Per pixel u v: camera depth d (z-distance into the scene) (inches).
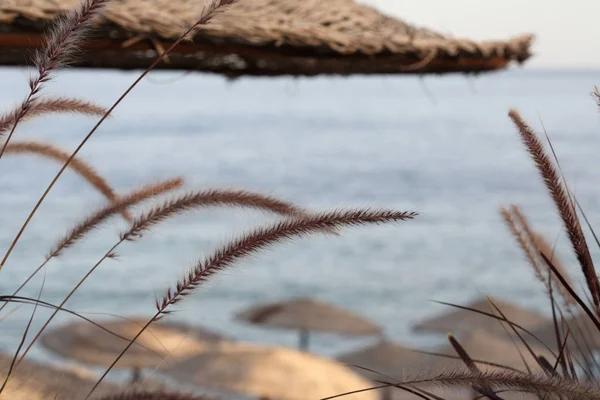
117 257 39.2
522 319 328.2
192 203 39.9
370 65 134.1
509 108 39.8
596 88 40.1
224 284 1061.8
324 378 189.6
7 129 38.4
